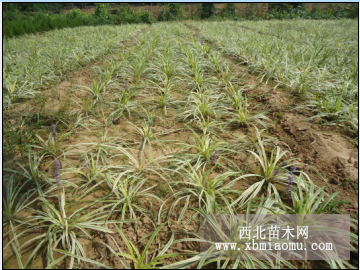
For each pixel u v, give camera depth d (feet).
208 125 12.94
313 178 9.71
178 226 8.08
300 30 46.11
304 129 12.82
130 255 6.56
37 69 21.59
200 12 99.50
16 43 34.55
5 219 8.06
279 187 9.46
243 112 14.53
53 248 7.05
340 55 23.22
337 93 15.75
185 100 16.94
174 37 40.91
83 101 15.24
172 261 7.00
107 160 10.94
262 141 12.02
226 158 10.65
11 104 15.62
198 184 8.96
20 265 6.59
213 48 31.07
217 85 18.94
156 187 9.71
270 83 19.01
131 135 13.16
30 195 8.69
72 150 11.11
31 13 95.20
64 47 29.91
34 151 11.57
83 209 8.64
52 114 14.21
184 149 11.73
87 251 7.30
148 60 25.45
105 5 90.22
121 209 8.64
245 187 9.57
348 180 9.32
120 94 18.15
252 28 51.90
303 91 16.63
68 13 88.33
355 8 78.07
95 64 25.53
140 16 85.25
